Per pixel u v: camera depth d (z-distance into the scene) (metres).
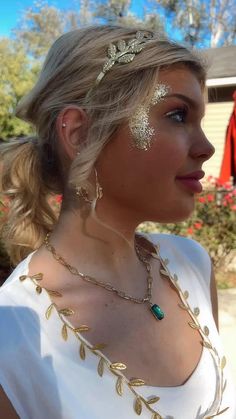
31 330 0.31
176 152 0.33
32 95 0.36
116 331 0.34
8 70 5.32
